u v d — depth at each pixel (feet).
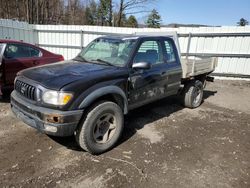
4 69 17.80
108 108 10.98
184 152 11.81
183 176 9.74
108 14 106.63
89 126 10.36
